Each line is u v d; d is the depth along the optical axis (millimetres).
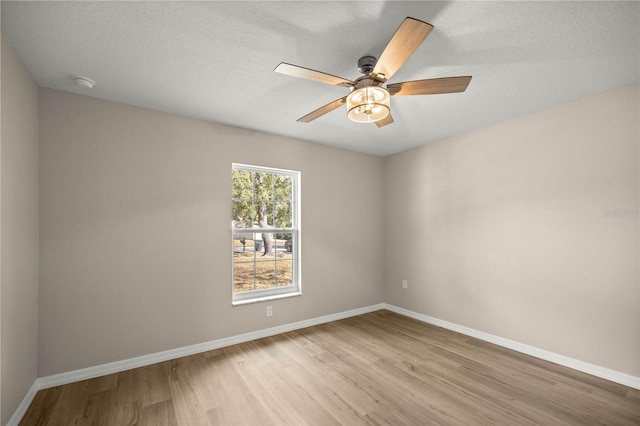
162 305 2766
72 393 2199
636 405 2061
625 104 2359
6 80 1725
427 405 2070
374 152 4379
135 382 2365
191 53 1902
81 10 1511
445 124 3227
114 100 2582
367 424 1876
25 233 2010
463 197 3506
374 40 1776
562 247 2686
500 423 1878
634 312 2299
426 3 1466
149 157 2744
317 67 2076
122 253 2590
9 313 1769
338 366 2643
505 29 1671
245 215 3412
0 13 1508
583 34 1723
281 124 3193
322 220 3936
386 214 4562
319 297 3867
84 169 2449
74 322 2375
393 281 4422
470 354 2891
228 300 3135
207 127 3070
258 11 1525
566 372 2527
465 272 3467
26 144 2035
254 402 2107
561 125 2701
